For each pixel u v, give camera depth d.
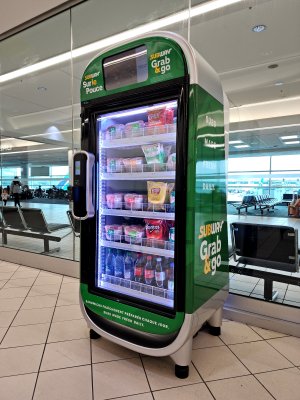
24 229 4.86
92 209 1.99
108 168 2.11
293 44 3.36
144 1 3.21
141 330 1.79
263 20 3.04
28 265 4.05
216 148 1.91
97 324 1.98
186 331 1.62
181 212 1.61
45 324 2.36
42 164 6.16
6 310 2.62
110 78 1.87
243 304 2.45
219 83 1.96
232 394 1.58
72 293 3.04
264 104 3.86
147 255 2.09
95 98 1.92
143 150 1.99
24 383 1.65
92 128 1.99
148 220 2.02
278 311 2.30
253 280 2.74
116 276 2.14
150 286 1.92
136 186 2.23
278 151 3.36
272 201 3.21
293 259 2.60
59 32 3.80
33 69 4.68
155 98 1.69
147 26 3.34
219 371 1.77
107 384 1.65
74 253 3.71
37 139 7.02
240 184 3.31
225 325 2.37
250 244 2.79
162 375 1.74
